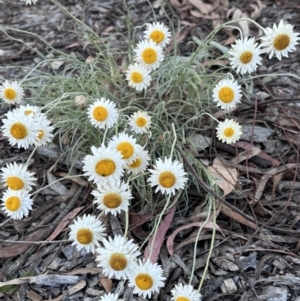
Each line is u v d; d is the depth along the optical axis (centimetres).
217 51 51
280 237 34
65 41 55
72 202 37
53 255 34
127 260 28
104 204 30
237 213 35
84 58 52
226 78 40
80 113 39
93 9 59
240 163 39
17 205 31
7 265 34
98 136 38
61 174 39
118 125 37
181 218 36
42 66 51
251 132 41
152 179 31
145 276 28
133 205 36
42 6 61
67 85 42
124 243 28
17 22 58
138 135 36
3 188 38
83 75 42
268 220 35
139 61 37
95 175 30
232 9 57
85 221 29
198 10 57
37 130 31
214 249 34
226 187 36
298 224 35
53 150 40
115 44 53
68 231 35
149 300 31
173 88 41
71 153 38
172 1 58
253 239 34
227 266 33
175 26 56
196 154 39
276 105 43
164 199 36
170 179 30
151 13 58
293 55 51
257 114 43
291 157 40
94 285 32
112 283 32
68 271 33
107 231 35
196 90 39
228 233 35
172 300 31
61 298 32
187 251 34
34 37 55
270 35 35
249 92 45
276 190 38
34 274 33
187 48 52
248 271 33
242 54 35
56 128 41
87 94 39
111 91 42
